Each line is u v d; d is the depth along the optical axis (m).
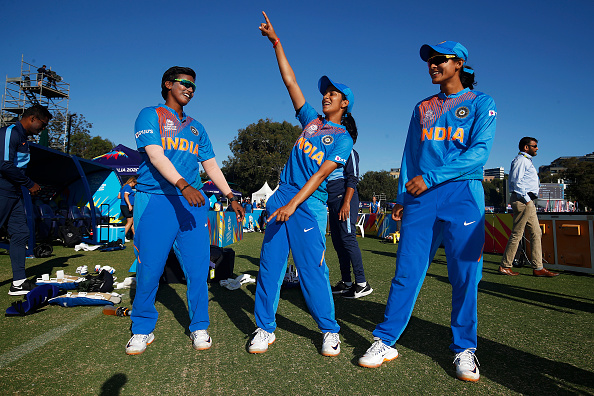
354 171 3.63
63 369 1.89
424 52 2.16
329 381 1.79
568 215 5.49
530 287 4.22
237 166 51.09
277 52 2.50
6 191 3.44
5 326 2.60
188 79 2.35
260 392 1.67
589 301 3.54
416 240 2.01
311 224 2.13
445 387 1.73
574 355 2.15
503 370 1.94
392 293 2.05
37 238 7.54
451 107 2.03
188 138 2.33
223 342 2.33
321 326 2.16
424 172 2.06
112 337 2.39
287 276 4.05
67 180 9.25
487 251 8.00
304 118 2.54
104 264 5.44
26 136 3.68
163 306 3.18
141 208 2.21
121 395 1.63
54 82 28.25
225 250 4.39
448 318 2.89
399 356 2.12
